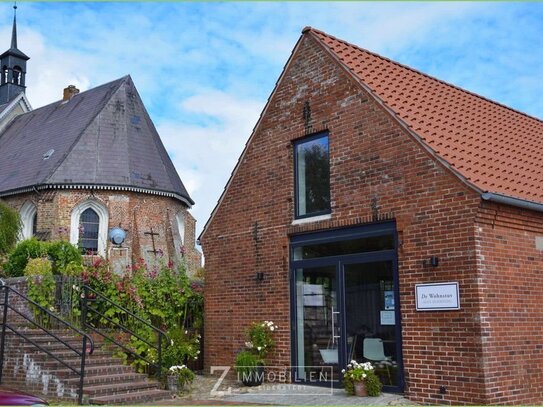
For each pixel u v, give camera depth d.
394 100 12.20
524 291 10.43
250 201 14.41
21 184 31.38
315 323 12.60
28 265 14.59
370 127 11.90
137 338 13.77
